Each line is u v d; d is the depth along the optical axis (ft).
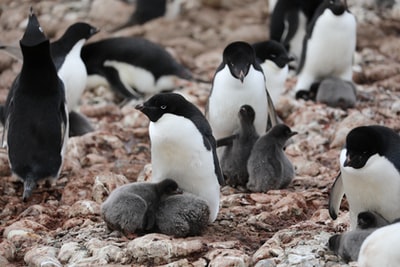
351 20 62.75
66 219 42.91
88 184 47.50
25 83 46.96
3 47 59.41
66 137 48.67
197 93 64.95
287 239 37.01
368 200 35.42
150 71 67.36
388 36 80.02
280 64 55.06
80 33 57.82
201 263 34.86
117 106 66.39
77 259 36.19
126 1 90.99
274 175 45.57
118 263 35.63
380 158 34.19
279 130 45.75
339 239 34.22
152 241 35.78
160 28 84.43
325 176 48.37
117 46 67.72
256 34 81.35
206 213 37.65
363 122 55.52
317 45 63.21
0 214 45.52
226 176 47.26
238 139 46.57
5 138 50.11
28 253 37.63
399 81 68.33
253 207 42.96
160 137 38.11
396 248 30.58
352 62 64.75
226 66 46.80
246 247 37.09
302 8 73.46
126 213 37.29
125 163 51.52
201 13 88.48
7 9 90.22
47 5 90.22
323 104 61.26
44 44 46.50
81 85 57.82
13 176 48.32
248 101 46.91
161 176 39.47
